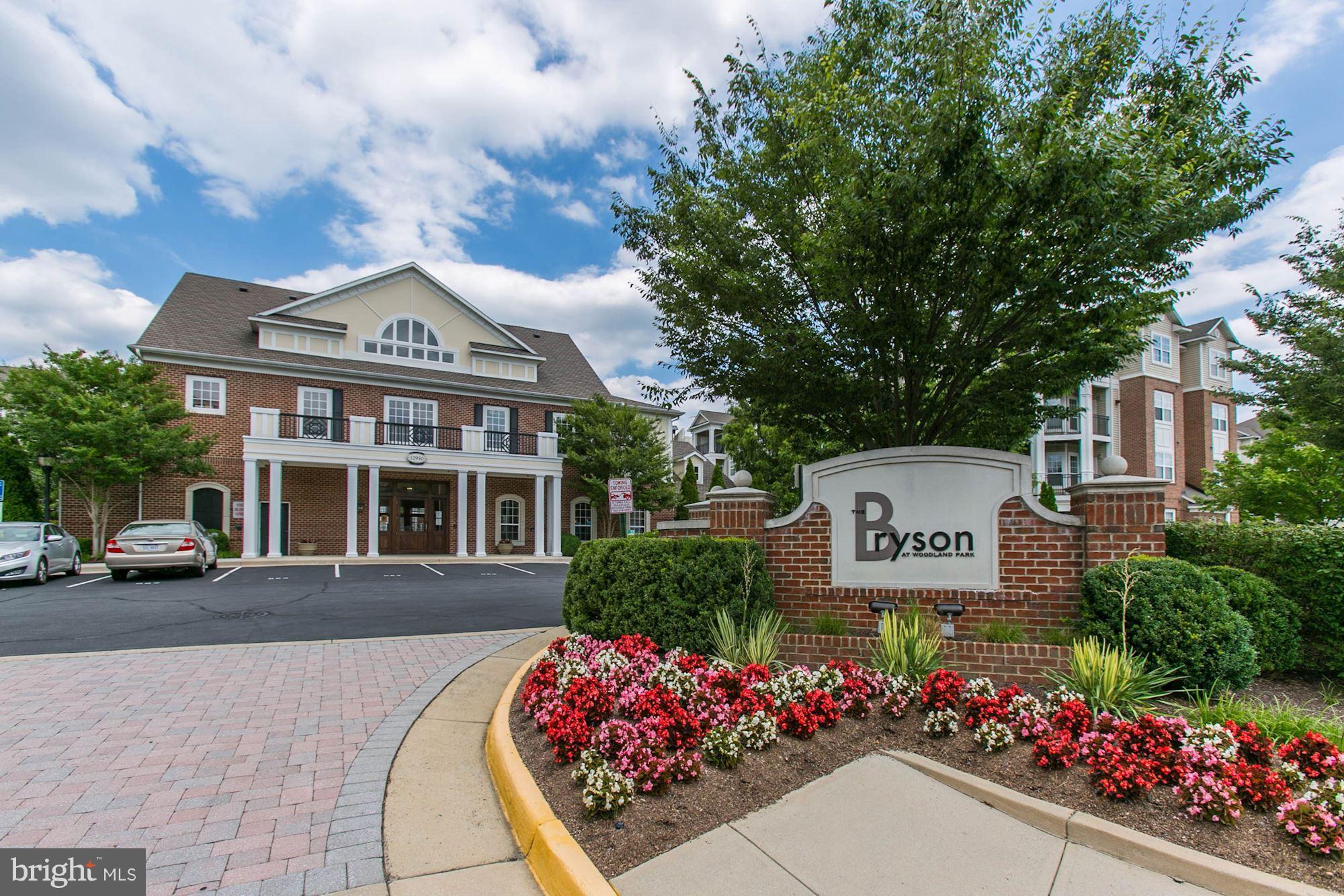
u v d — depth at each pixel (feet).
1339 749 10.97
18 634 25.95
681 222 24.53
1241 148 18.38
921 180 16.80
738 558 19.02
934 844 9.51
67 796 11.60
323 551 70.90
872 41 19.94
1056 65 18.10
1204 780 9.53
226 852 9.87
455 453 73.20
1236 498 45.80
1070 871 8.84
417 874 9.42
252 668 20.61
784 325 23.62
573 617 20.38
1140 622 15.14
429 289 82.02
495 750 13.29
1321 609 17.95
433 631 27.63
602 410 80.94
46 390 55.01
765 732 12.19
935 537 19.21
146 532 46.09
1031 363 22.25
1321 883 8.15
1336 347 33.83
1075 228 15.84
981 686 13.38
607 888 8.49
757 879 8.74
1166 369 104.94
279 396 70.03
